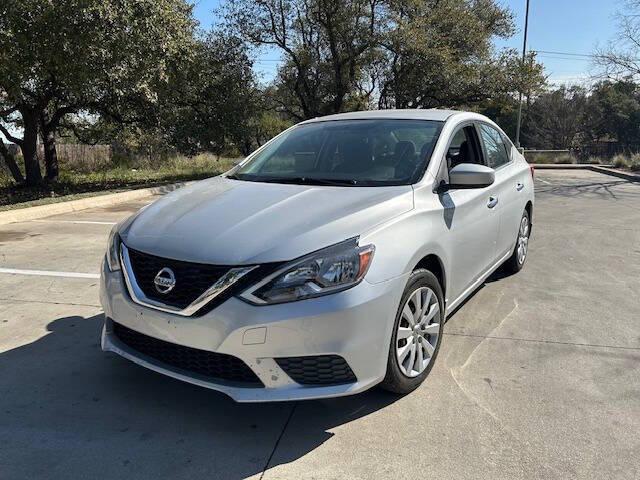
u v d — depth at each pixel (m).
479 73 23.59
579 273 5.96
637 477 2.59
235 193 3.53
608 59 22.59
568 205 11.48
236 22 22.42
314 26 23.38
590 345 4.05
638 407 3.20
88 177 20.31
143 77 13.28
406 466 2.67
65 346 4.03
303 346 2.70
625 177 18.58
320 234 2.83
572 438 2.89
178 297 2.81
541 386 3.43
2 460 2.72
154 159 25.42
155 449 2.82
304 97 24.95
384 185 3.54
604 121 54.00
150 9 12.44
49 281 5.60
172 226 3.11
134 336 3.12
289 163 4.12
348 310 2.73
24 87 14.47
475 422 3.04
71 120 20.50
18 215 9.34
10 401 3.27
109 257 3.29
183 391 3.40
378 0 22.61
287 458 2.74
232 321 2.68
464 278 4.06
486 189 4.37
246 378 2.79
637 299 5.09
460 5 24.39
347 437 2.91
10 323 4.46
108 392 3.38
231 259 2.73
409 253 3.08
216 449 2.82
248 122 22.94
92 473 2.63
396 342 3.09
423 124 4.20
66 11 10.93
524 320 4.54
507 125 55.59
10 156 16.89
